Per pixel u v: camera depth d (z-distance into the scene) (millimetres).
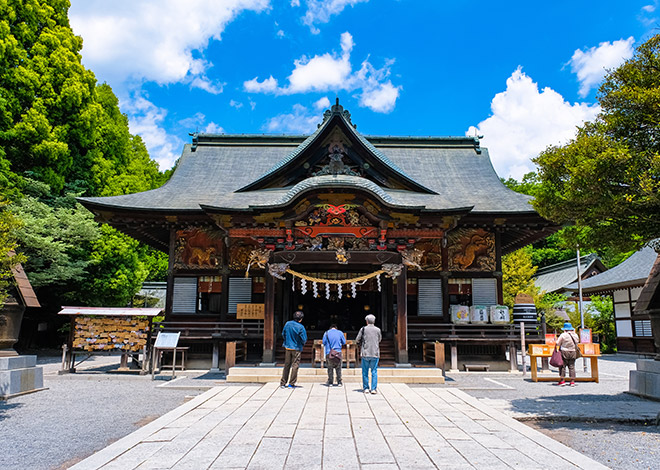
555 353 14258
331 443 6586
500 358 17891
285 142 24625
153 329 18000
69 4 26984
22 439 7711
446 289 18688
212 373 16688
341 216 16156
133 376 14953
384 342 17688
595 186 8477
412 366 15703
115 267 26250
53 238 22188
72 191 25516
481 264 18984
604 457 6688
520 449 6336
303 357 17312
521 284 37594
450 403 9773
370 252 16047
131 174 31469
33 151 22922
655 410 9586
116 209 17719
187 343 18078
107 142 29578
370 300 20562
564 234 10203
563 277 44250
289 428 7477
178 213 18078
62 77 24719
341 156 17734
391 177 18531
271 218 15836
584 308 34094
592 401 10953
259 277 18969
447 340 17109
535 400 11070
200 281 18938
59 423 8906
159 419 8133
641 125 8797
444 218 16031
